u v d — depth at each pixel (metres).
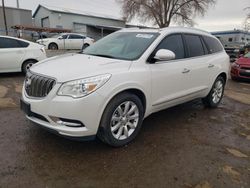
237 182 2.94
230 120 5.05
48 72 3.34
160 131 4.27
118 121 3.51
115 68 3.46
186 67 4.50
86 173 2.96
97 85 3.17
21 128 4.09
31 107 3.32
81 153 3.39
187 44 4.72
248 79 9.92
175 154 3.50
